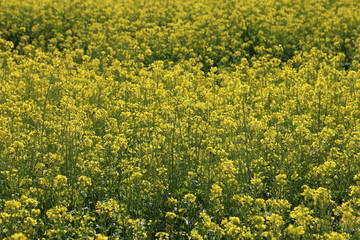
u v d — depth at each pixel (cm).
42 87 1795
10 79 1898
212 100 1706
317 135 1438
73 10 3688
